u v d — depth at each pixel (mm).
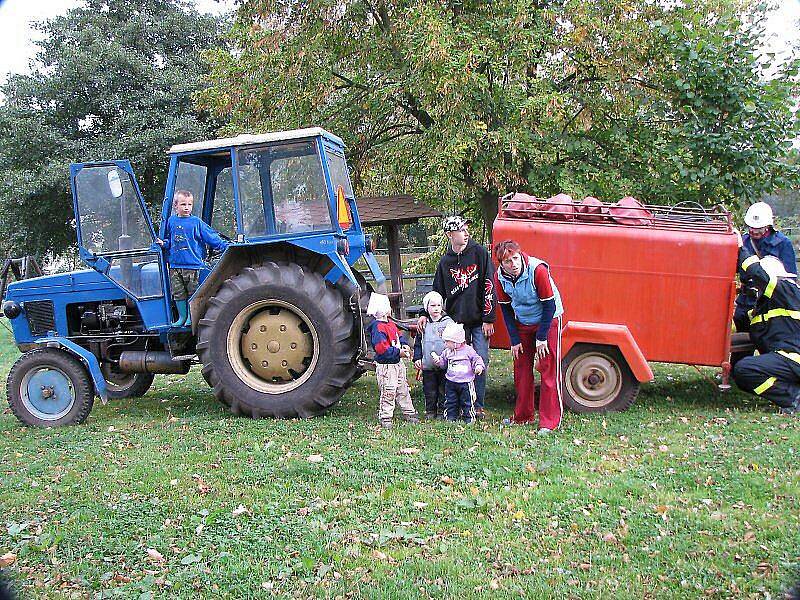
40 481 5406
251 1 11938
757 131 9555
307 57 11383
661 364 9742
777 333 6992
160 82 24641
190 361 7840
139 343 8109
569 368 7090
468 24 10930
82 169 7371
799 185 9930
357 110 12008
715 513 4367
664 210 7426
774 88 9562
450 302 6957
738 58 9688
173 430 6836
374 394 8414
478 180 11070
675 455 5547
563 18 10844
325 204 7266
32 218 25062
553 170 10883
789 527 4141
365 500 4762
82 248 7387
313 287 7066
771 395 6887
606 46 10797
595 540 4066
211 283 7352
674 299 7059
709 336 7055
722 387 7137
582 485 4902
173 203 7535
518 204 7340
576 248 7141
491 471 5277
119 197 7414
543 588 3527
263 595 3568
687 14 10453
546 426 6402
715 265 6980
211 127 24656
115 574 3844
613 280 7121
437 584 3615
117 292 8008
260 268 7184
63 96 24547
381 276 8352
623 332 6895
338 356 7059
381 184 13195
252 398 7152
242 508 4617
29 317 8148
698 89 9766
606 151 11227
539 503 4609
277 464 5547
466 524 4336
